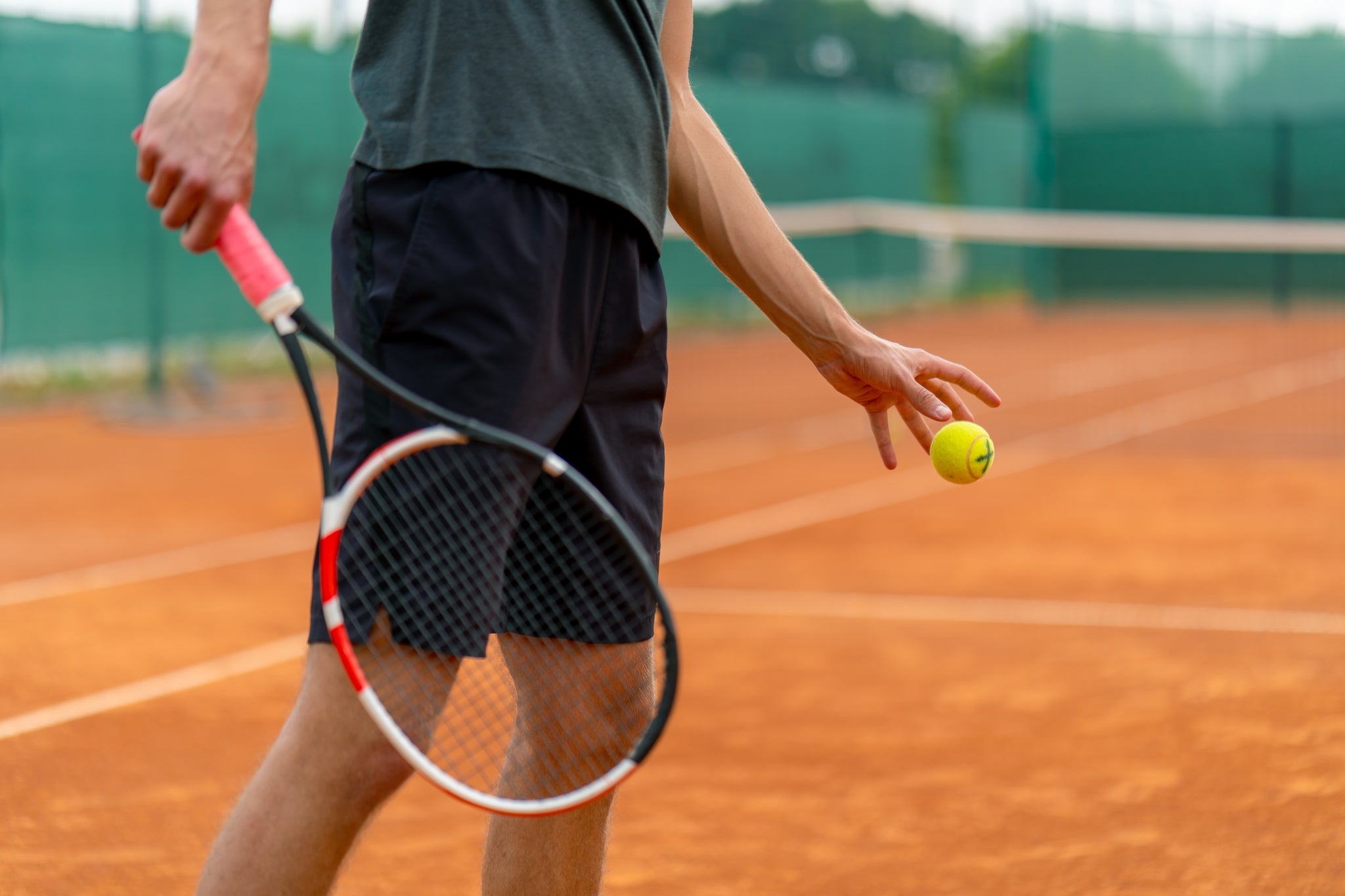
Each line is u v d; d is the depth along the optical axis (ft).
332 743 7.16
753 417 50.83
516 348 7.29
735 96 80.89
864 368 8.99
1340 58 86.43
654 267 8.19
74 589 24.38
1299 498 33.63
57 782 14.80
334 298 7.71
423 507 7.28
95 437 44.91
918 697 18.04
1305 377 62.39
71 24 51.49
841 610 23.00
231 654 20.17
